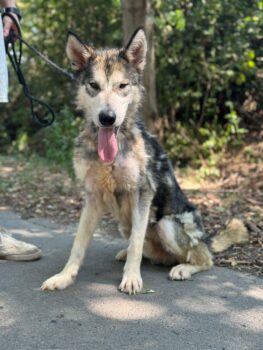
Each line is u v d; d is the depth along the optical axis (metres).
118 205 1.25
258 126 3.23
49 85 4.18
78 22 3.87
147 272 1.29
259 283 1.21
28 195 2.36
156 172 1.26
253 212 1.94
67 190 2.41
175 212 1.30
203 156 3.02
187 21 2.92
